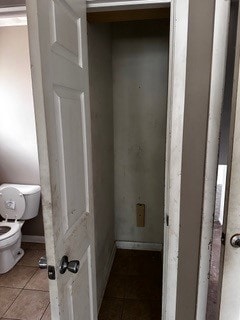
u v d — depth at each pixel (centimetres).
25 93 250
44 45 73
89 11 126
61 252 90
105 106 201
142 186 250
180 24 101
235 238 100
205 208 115
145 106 233
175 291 126
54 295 88
